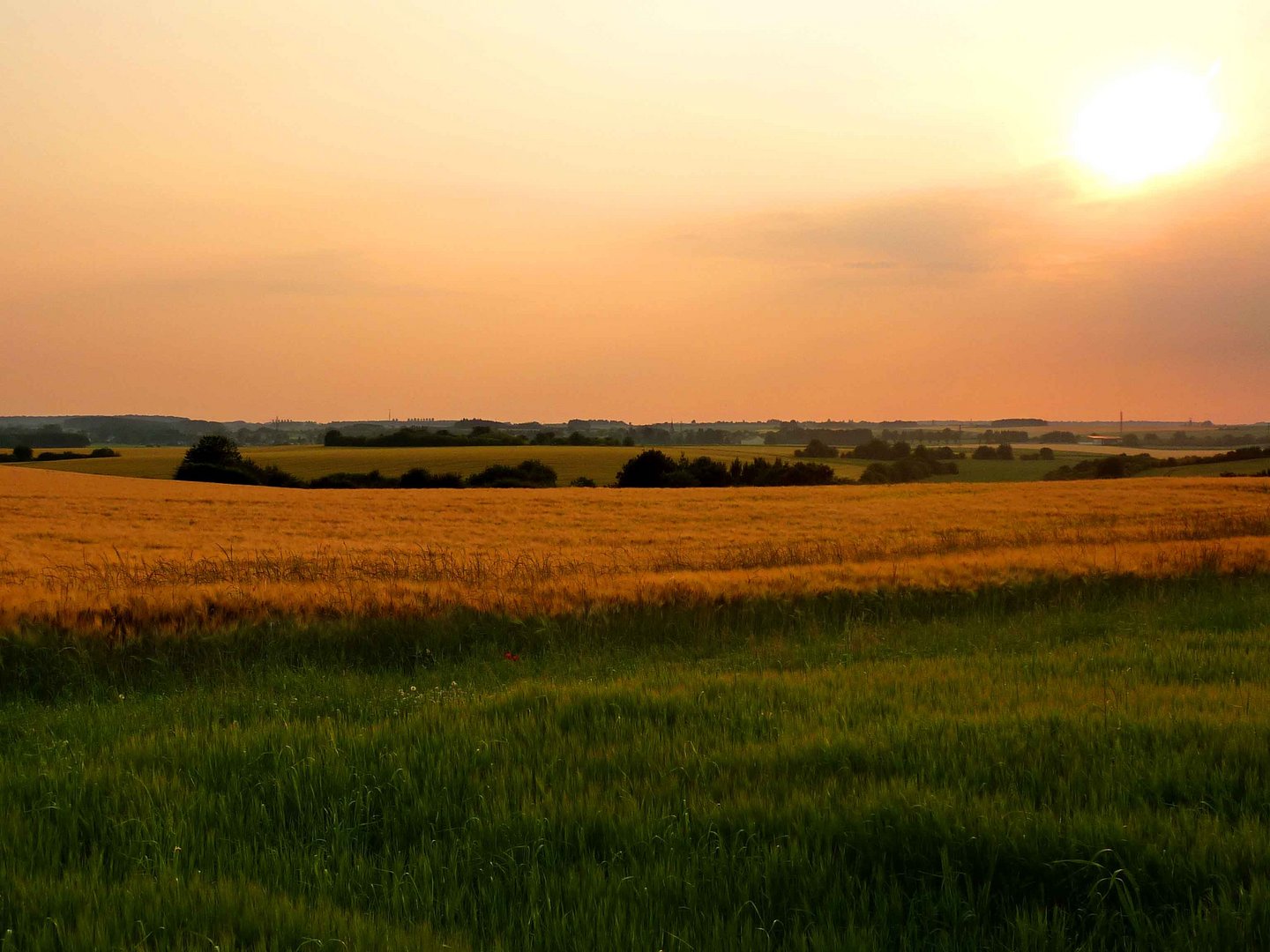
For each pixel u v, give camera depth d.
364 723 7.88
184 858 4.71
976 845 4.57
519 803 5.34
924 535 30.53
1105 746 5.96
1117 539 27.11
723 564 21.44
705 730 6.92
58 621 12.59
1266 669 9.29
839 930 3.96
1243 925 3.80
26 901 4.15
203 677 11.71
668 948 3.83
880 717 7.18
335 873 4.62
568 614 14.26
